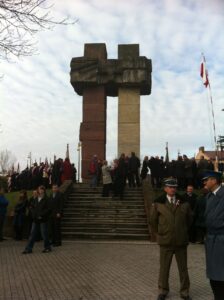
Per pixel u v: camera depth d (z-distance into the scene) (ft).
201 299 27.17
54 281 32.07
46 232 48.08
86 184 87.45
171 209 27.14
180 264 27.17
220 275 21.03
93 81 102.06
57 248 51.67
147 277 33.81
